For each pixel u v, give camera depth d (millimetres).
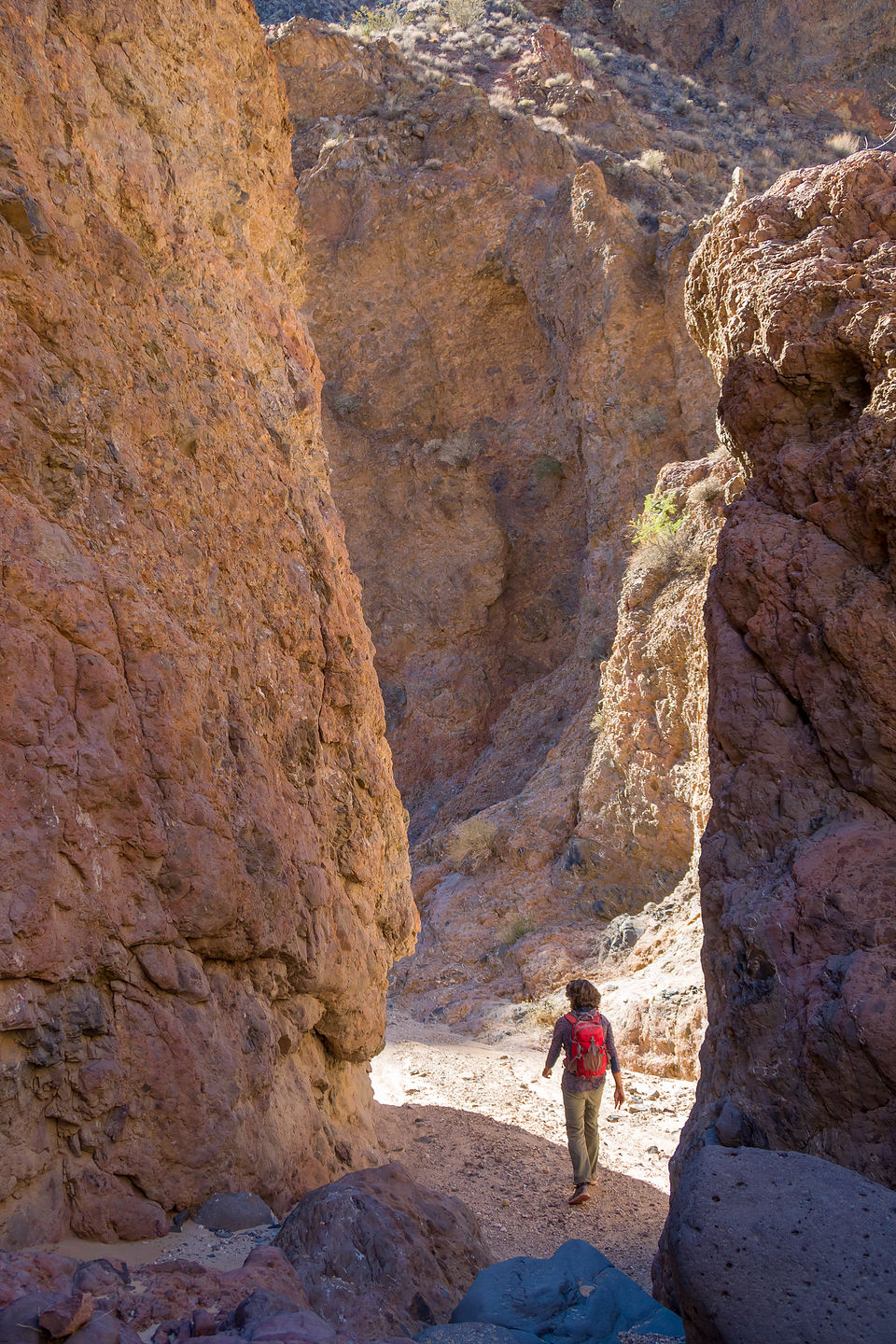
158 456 4961
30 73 4562
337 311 25219
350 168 25672
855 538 4242
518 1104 8891
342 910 6062
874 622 3996
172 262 5582
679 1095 9477
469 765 23156
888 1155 3307
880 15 39750
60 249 4453
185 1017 4383
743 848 4375
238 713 5199
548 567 24031
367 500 25094
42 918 3689
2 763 3656
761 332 4875
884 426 4191
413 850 19172
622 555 20406
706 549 14977
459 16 38750
